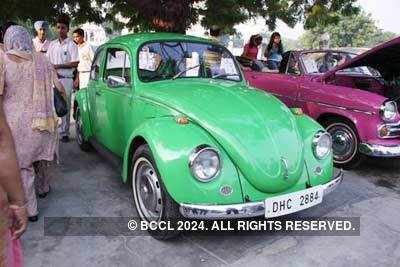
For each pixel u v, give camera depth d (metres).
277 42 7.96
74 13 8.41
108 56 4.68
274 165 3.17
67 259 3.12
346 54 6.39
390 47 4.95
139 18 7.95
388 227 3.71
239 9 8.91
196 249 3.29
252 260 3.15
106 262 3.09
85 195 4.25
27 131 3.38
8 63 3.24
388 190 4.59
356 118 4.95
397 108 4.97
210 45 4.55
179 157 3.01
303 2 9.62
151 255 3.19
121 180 4.66
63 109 3.94
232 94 3.72
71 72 5.79
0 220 1.48
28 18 7.72
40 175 4.07
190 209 2.98
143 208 3.55
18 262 1.70
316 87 5.41
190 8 7.40
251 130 3.27
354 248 3.35
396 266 3.12
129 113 4.11
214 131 3.20
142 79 4.07
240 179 3.11
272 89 5.98
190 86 3.91
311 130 3.60
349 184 4.73
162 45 4.28
